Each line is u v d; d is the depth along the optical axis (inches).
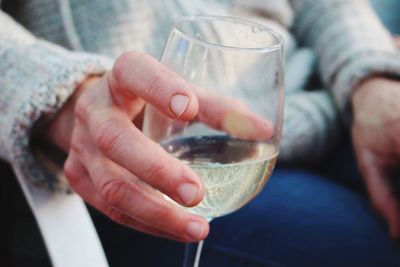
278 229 24.5
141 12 29.1
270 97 17.9
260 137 18.1
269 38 18.0
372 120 27.4
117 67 17.0
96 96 18.3
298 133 28.5
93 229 20.7
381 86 28.9
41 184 21.1
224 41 18.2
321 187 26.9
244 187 17.5
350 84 29.6
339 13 36.3
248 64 17.5
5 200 28.3
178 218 17.5
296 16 38.6
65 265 19.7
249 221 24.7
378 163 26.6
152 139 17.3
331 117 29.8
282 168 28.5
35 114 20.4
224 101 17.8
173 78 16.3
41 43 22.7
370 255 23.8
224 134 18.1
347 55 31.9
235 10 35.3
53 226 20.5
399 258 23.8
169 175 16.2
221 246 24.7
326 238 24.2
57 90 20.4
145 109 17.5
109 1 28.1
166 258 26.1
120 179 17.5
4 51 21.8
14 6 28.7
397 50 36.0
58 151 21.8
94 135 17.1
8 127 20.7
